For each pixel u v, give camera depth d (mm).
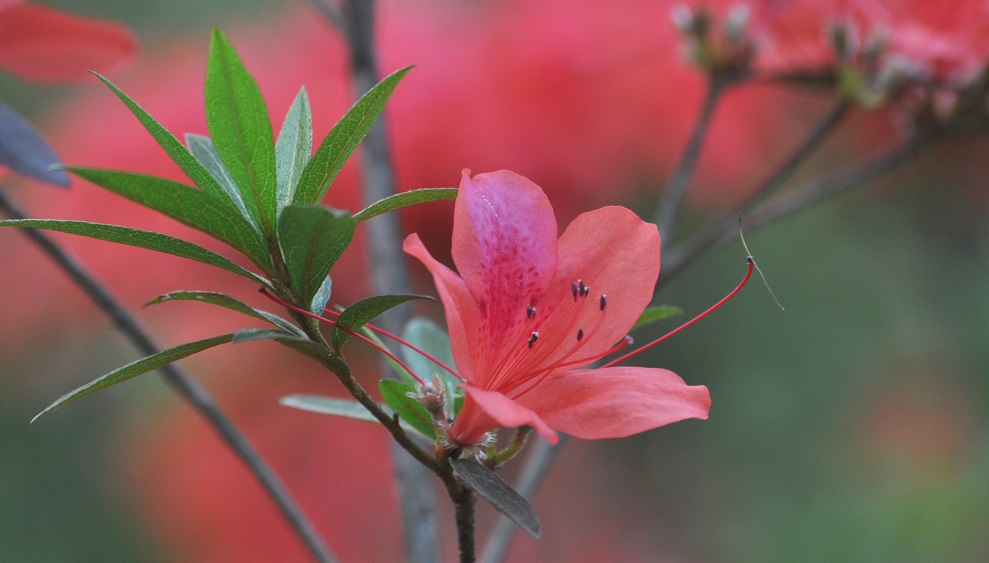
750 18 693
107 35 645
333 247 479
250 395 1003
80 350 1087
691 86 905
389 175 637
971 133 689
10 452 1148
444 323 876
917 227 1167
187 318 936
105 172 468
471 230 499
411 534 603
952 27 695
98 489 1171
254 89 477
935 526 1177
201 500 1104
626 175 932
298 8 1021
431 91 878
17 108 1134
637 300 508
